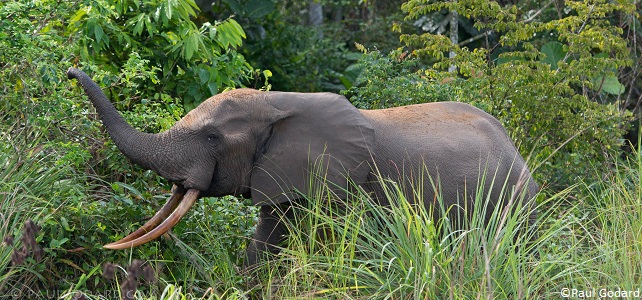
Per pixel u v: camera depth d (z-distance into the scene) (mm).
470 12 13750
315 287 7988
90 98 8672
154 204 9445
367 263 7945
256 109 8797
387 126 9195
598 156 13070
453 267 7645
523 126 13117
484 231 8062
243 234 9742
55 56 9422
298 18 24250
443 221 8070
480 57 13391
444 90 12617
